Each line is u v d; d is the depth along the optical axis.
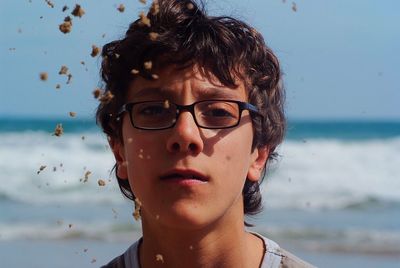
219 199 2.04
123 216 13.19
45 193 16.56
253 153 2.26
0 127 40.66
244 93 2.20
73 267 8.84
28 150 20.84
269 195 16.03
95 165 19.36
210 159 2.03
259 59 2.29
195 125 2.04
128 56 2.15
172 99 2.07
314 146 22.00
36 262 9.20
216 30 2.15
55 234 11.55
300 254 10.34
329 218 13.55
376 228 12.41
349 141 24.86
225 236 2.14
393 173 18.45
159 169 2.02
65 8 2.10
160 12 2.20
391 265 9.52
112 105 2.23
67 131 30.98
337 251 10.52
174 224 2.01
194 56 2.08
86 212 13.86
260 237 2.37
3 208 14.72
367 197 16.02
